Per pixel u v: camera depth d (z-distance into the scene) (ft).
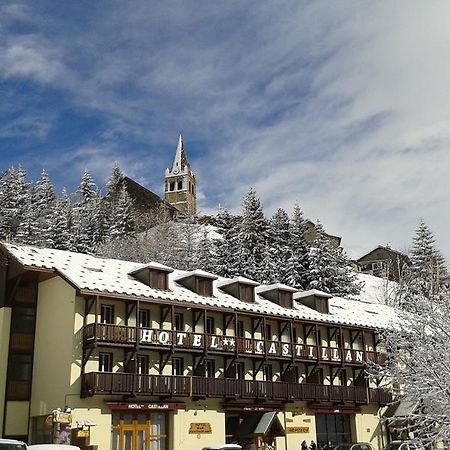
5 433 108.78
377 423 150.00
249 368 131.34
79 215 266.77
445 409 70.13
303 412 135.85
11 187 249.75
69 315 109.40
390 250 343.67
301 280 225.56
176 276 135.13
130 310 114.83
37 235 230.68
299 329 143.64
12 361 113.91
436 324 76.48
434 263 242.17
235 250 237.66
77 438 102.63
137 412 112.27
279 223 256.32
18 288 118.11
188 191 453.17
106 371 110.22
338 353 143.54
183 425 115.96
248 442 124.16
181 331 118.01
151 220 287.07
